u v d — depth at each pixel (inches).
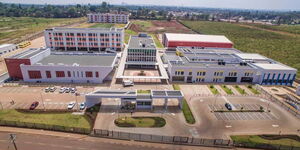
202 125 2471.7
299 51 6633.9
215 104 3011.8
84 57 4249.5
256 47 7135.8
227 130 2396.7
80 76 3587.6
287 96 3329.2
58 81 3597.4
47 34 5541.3
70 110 2652.6
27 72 3476.9
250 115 2748.5
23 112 2564.0
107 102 2913.4
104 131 2244.1
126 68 4448.8
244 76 3897.6
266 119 2667.3
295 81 4153.5
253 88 3676.2
